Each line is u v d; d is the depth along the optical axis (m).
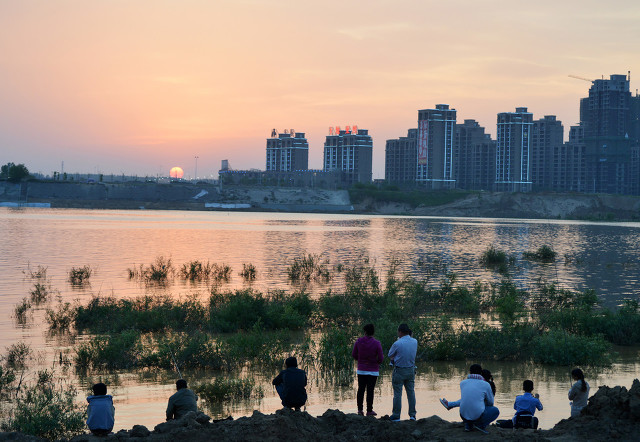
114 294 36.34
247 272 45.81
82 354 21.27
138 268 49.44
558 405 16.91
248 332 26.70
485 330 24.92
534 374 20.83
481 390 11.82
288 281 43.69
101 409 12.38
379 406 16.80
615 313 30.97
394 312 30.14
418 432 11.41
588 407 12.01
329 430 11.99
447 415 15.99
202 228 105.56
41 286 38.56
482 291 40.34
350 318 30.25
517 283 45.59
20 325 27.64
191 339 22.64
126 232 90.44
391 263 57.69
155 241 76.56
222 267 50.06
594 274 51.97
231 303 29.06
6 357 21.80
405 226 135.00
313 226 122.81
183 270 45.72
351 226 127.75
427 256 66.06
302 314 30.20
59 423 14.68
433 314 31.16
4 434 11.64
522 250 78.06
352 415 12.72
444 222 163.88
